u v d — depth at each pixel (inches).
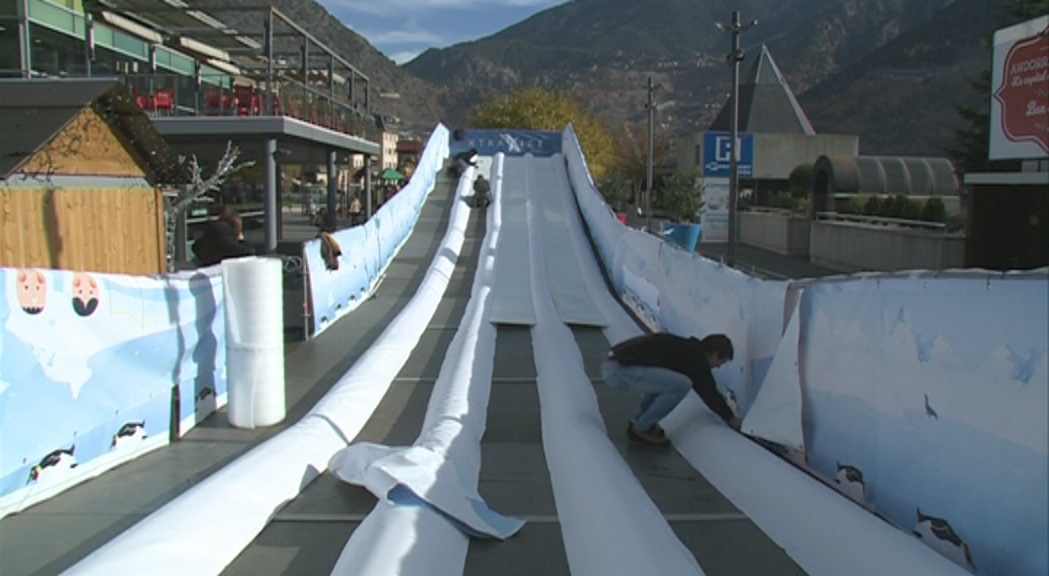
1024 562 155.8
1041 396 151.9
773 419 249.9
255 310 301.7
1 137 365.4
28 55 725.3
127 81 754.2
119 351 255.8
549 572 186.7
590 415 294.5
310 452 251.6
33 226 362.6
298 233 1464.1
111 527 209.8
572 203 937.5
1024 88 794.8
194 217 910.4
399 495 201.9
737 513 220.7
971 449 170.1
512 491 241.1
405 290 625.0
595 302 573.6
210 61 1115.3
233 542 193.2
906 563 167.2
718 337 277.9
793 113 3002.0
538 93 2623.0
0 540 201.2
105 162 440.1
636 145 2780.5
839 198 1350.9
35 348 219.1
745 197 2384.4
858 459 212.1
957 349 174.6
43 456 224.4
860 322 211.9
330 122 960.9
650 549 177.9
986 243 932.6
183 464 261.6
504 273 653.3
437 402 313.7
